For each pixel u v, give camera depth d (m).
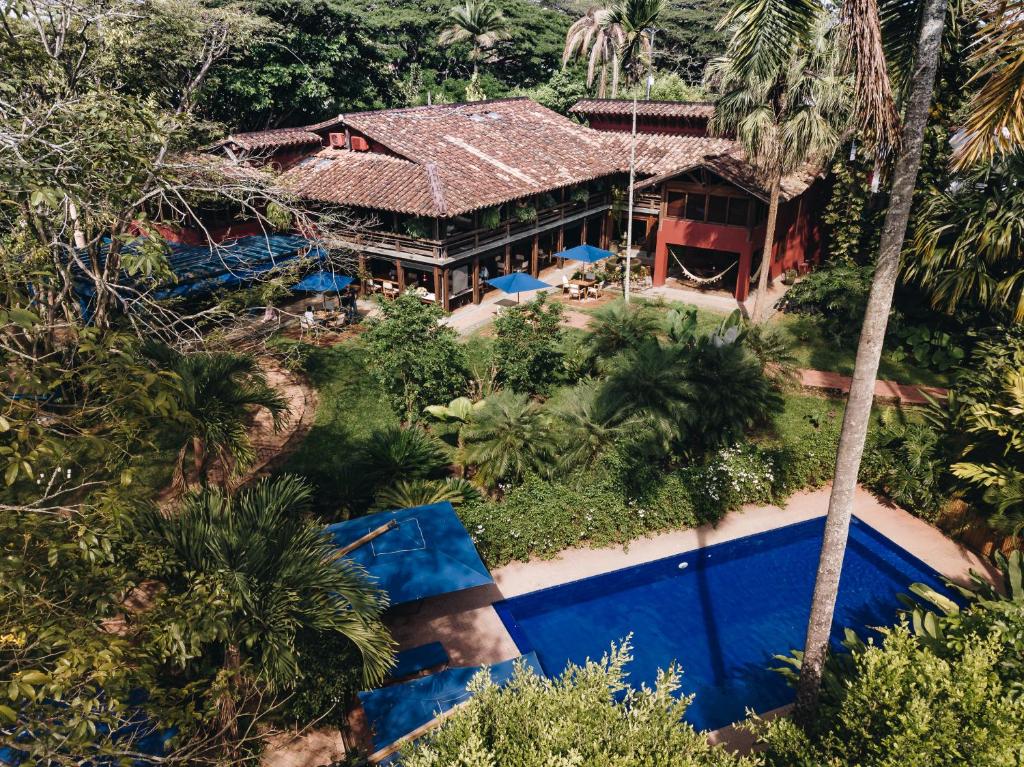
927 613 11.23
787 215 33.91
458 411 20.66
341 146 32.72
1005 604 10.41
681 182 31.42
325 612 9.71
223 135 29.77
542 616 15.10
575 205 36.28
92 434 7.52
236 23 28.77
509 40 68.19
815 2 10.09
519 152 35.03
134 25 23.78
